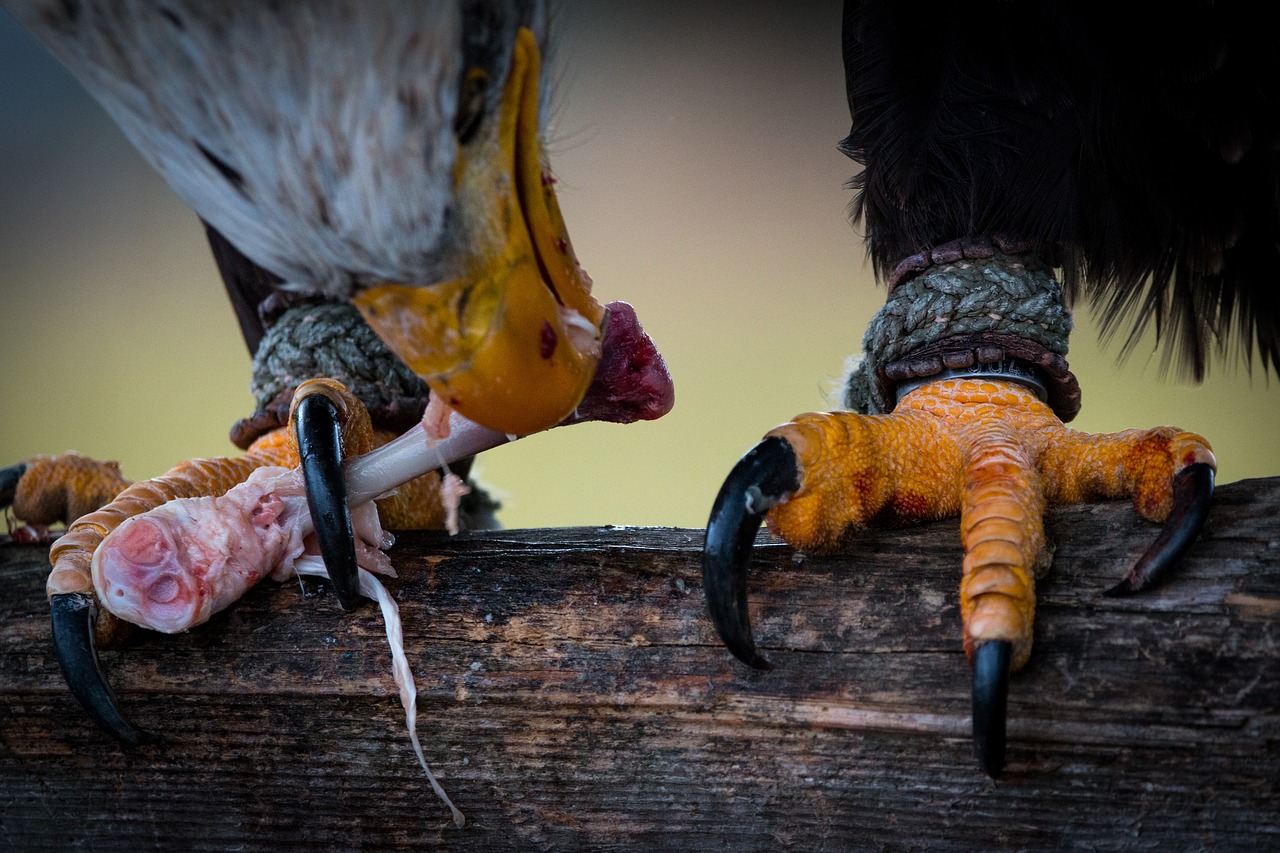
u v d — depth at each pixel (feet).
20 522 7.61
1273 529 7.17
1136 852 7.18
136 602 7.22
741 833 7.23
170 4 6.97
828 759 7.20
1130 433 7.23
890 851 7.22
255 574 7.25
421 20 6.98
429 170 7.01
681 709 7.22
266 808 7.28
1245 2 7.35
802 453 7.19
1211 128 7.41
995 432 7.26
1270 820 7.16
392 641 7.23
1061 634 7.17
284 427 7.47
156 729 7.26
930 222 7.43
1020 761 7.17
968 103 7.42
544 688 7.23
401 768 7.25
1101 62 7.40
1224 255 7.48
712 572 7.16
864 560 7.23
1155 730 7.15
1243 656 7.14
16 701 7.29
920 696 7.18
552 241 7.10
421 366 7.07
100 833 7.30
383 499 7.41
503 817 7.25
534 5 7.06
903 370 7.36
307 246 7.04
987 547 7.15
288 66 6.98
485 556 7.27
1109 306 7.50
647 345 7.32
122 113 7.03
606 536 7.30
